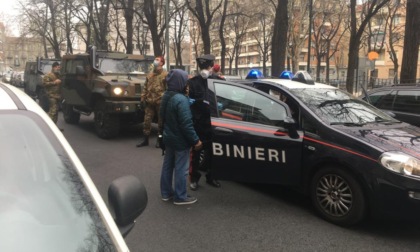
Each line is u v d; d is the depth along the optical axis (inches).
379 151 167.9
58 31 1911.9
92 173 271.9
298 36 1488.7
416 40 519.8
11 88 103.3
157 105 353.1
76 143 382.0
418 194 158.7
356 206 175.3
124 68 427.8
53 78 398.3
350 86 820.6
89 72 419.5
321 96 218.2
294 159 197.2
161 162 305.4
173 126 200.2
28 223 71.0
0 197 74.3
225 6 1230.9
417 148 170.2
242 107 220.5
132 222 88.3
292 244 164.2
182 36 1776.6
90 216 74.6
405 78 529.0
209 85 233.9
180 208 204.1
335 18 1796.3
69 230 71.2
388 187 163.5
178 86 199.9
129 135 429.7
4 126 84.7
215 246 161.6
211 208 204.5
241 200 217.3
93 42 1716.3
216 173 219.5
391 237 172.7
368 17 784.3
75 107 486.3
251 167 209.8
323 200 188.7
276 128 204.8
